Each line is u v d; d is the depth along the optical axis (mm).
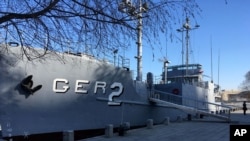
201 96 31781
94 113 17969
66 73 16547
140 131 17922
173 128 19438
